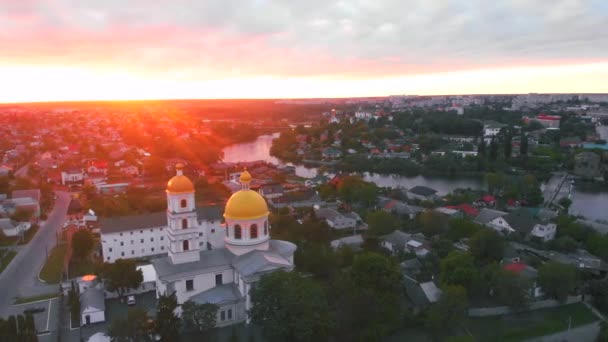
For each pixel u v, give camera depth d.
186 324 95.62
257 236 115.12
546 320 114.12
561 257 144.62
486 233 144.88
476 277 121.12
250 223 113.31
